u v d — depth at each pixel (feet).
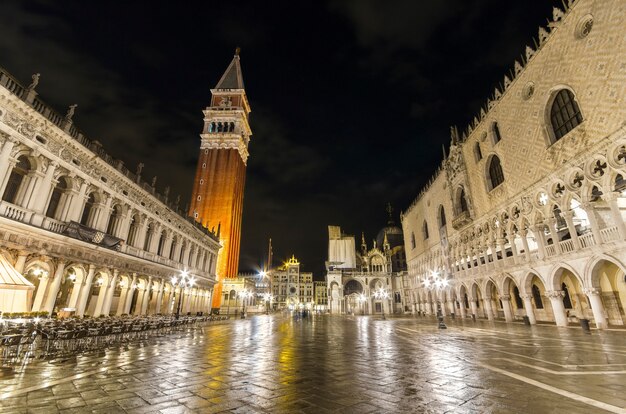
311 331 86.43
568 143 86.17
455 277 163.73
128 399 23.66
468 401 22.72
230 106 296.71
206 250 187.32
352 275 296.51
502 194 119.65
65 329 47.65
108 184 96.22
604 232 75.51
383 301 269.03
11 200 68.54
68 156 80.48
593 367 33.47
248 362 38.60
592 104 78.28
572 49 85.40
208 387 27.04
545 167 95.81
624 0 70.74
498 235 123.54
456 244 162.71
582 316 100.42
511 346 50.88
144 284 115.55
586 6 80.64
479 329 86.58
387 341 60.75
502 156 119.65
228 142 277.64
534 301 121.19
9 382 28.37
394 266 330.34
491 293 134.62
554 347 48.85
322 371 33.32
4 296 51.11
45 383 28.07
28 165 72.08
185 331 83.66
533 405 21.58
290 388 26.71
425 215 217.36
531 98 102.83
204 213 255.91
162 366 35.81
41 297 71.56
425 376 30.60
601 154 75.72
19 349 41.42
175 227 142.61
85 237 82.48
